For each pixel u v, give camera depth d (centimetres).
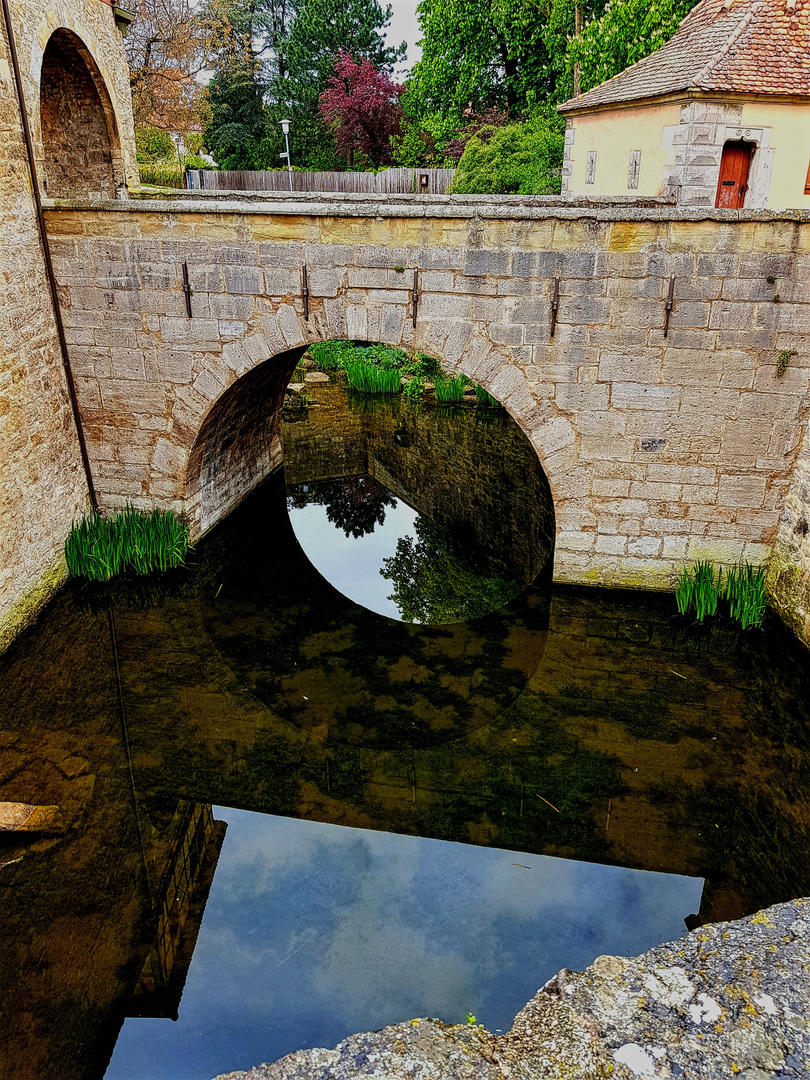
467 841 525
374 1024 398
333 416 1559
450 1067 298
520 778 588
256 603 842
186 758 605
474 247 703
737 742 631
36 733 620
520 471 1311
